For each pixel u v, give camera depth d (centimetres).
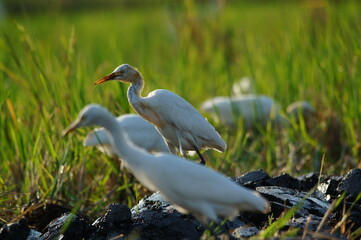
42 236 795
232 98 1583
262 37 2406
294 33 1842
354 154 1196
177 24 2306
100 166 1188
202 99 1731
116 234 776
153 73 1784
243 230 757
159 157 688
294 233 702
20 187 1070
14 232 780
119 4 5319
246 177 956
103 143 1107
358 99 1282
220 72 1891
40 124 1168
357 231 736
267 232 688
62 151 1140
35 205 909
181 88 1481
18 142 1119
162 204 855
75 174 1112
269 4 4469
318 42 1630
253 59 2019
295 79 1551
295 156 1261
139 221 810
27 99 1370
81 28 3206
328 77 1408
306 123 1485
